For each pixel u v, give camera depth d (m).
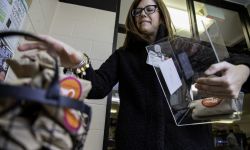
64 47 0.45
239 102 0.65
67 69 0.55
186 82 0.76
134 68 0.94
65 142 0.27
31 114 0.26
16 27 0.87
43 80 0.28
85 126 0.34
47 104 0.25
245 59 0.71
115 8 1.82
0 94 0.23
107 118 1.42
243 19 2.47
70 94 0.32
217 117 0.64
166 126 0.77
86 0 1.77
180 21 2.23
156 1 1.09
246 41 2.37
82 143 0.32
